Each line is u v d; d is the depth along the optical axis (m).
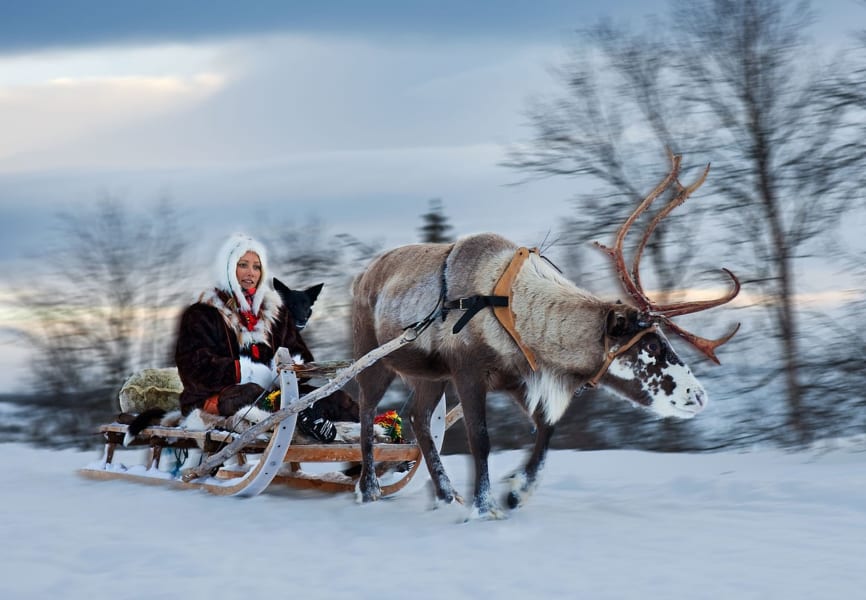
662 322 7.02
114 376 22.22
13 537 6.71
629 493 8.45
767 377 14.95
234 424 8.25
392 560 6.00
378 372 8.09
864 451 11.89
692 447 15.23
